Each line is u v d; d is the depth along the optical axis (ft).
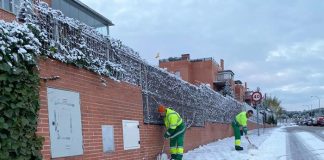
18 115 19.16
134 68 36.96
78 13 59.26
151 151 39.63
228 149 57.11
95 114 28.55
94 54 29.09
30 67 20.54
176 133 39.73
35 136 20.59
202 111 64.54
